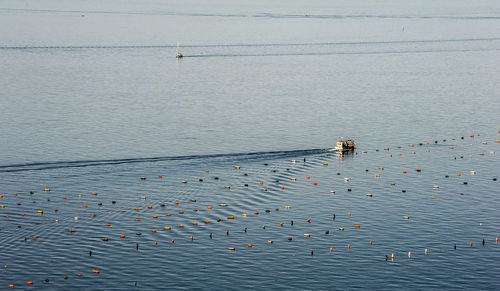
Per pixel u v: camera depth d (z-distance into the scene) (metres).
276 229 132.00
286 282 112.12
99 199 145.75
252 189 153.62
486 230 133.00
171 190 151.88
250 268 116.44
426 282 112.81
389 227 134.00
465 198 151.00
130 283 110.75
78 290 108.12
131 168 167.50
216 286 110.44
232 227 132.38
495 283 112.81
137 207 141.62
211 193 150.50
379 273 115.50
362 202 147.50
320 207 144.00
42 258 117.88
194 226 132.50
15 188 151.62
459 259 120.62
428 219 138.25
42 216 135.88
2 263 115.69
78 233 128.25
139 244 124.19
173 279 112.31
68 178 159.12
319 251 123.00
